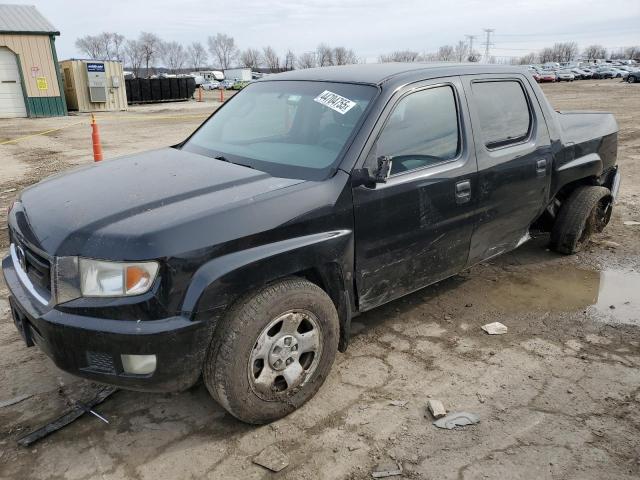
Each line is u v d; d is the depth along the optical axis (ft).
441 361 11.61
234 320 8.63
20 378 10.87
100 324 8.05
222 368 8.63
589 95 96.73
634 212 22.67
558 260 17.38
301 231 9.39
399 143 11.05
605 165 17.61
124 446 9.07
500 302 14.42
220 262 8.42
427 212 11.48
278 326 9.23
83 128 58.90
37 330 8.66
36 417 9.74
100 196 9.45
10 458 8.79
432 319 13.46
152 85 107.34
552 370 11.28
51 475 8.45
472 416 9.77
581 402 10.21
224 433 9.37
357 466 8.63
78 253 8.20
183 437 9.28
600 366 11.42
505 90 13.89
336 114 11.16
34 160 36.73
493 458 8.77
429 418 9.77
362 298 11.07
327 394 10.43
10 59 72.84
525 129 14.30
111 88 87.66
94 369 8.41
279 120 12.10
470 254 13.25
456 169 12.01
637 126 48.75
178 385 8.63
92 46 393.50
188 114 79.00
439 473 8.46
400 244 11.19
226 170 10.51
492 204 13.09
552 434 9.34
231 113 13.50
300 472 8.52
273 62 402.31
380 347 12.15
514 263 17.13
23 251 9.44
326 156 10.52
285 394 9.57
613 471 8.51
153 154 12.49
